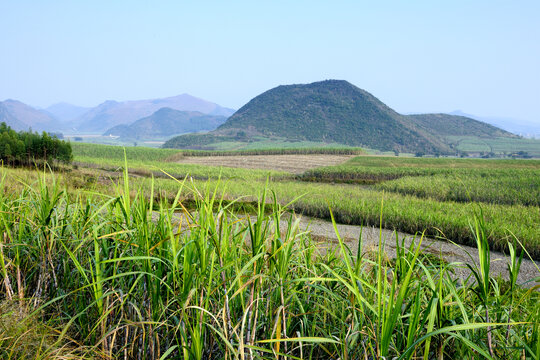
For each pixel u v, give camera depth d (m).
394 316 1.87
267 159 82.25
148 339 2.64
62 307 3.17
